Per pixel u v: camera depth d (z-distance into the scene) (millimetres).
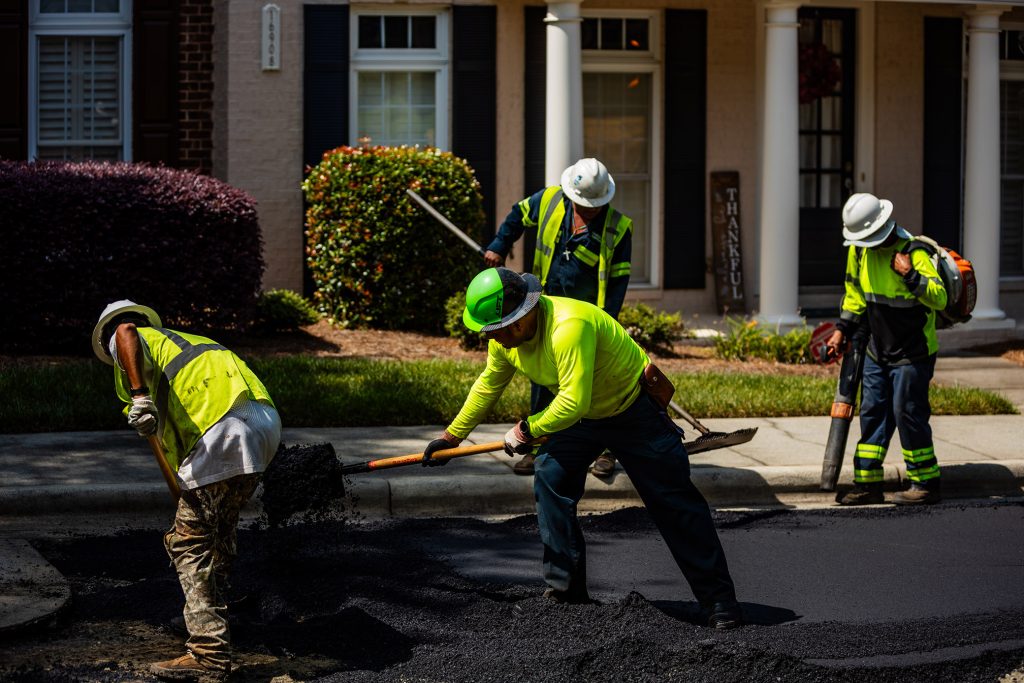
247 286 11094
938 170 14227
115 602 5383
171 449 4762
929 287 7203
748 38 13680
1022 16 14523
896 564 6312
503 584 5789
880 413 7582
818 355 11547
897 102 14039
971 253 13234
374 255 12086
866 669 4703
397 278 12141
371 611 5289
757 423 9172
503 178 13266
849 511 7375
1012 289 14758
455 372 10023
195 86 13117
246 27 12797
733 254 13734
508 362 5344
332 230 12172
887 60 13953
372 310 12273
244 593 5512
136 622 5203
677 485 5297
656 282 13766
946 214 14289
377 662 4785
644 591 5812
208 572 4699
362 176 12008
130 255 10492
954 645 5051
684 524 5270
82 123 13273
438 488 7129
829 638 5082
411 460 5434
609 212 7059
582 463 5379
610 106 13719
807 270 14195
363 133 13258
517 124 13242
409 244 12062
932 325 7520
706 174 13742
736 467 7766
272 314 11836
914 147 14133
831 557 6422
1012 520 7215
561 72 12062
